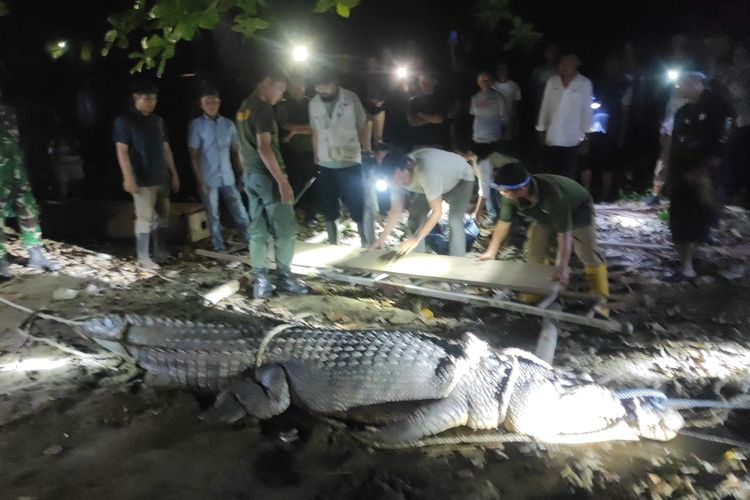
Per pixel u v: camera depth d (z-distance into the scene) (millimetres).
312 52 9555
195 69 11727
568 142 8875
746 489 3508
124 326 4652
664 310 6164
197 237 8367
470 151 7965
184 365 4453
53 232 8484
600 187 11586
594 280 5898
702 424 4145
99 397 4371
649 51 13570
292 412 4324
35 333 5293
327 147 7223
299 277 7012
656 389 4582
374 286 6363
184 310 5902
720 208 8555
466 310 6105
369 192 7555
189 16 4340
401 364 4070
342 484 3564
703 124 6672
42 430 3965
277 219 6234
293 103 8492
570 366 4957
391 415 4094
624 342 5414
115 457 3729
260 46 8266
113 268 7129
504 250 8117
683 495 3467
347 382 4082
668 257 7734
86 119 11297
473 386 4055
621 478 3627
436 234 7578
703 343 5422
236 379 4363
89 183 11305
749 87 9852
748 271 7191
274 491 3490
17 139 6562
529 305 5645
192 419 4148
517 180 5254
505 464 3766
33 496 3371
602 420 3938
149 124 6980
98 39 11641
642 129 12789
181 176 11367
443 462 3783
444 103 9836
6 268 6578
